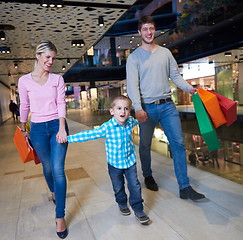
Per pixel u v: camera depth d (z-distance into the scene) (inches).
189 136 540.7
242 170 367.9
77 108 1380.4
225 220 71.2
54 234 70.2
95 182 114.7
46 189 109.0
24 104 72.9
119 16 221.6
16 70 529.0
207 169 376.2
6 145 248.4
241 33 406.9
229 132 473.1
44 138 72.9
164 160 144.6
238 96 702.5
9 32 253.0
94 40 310.0
